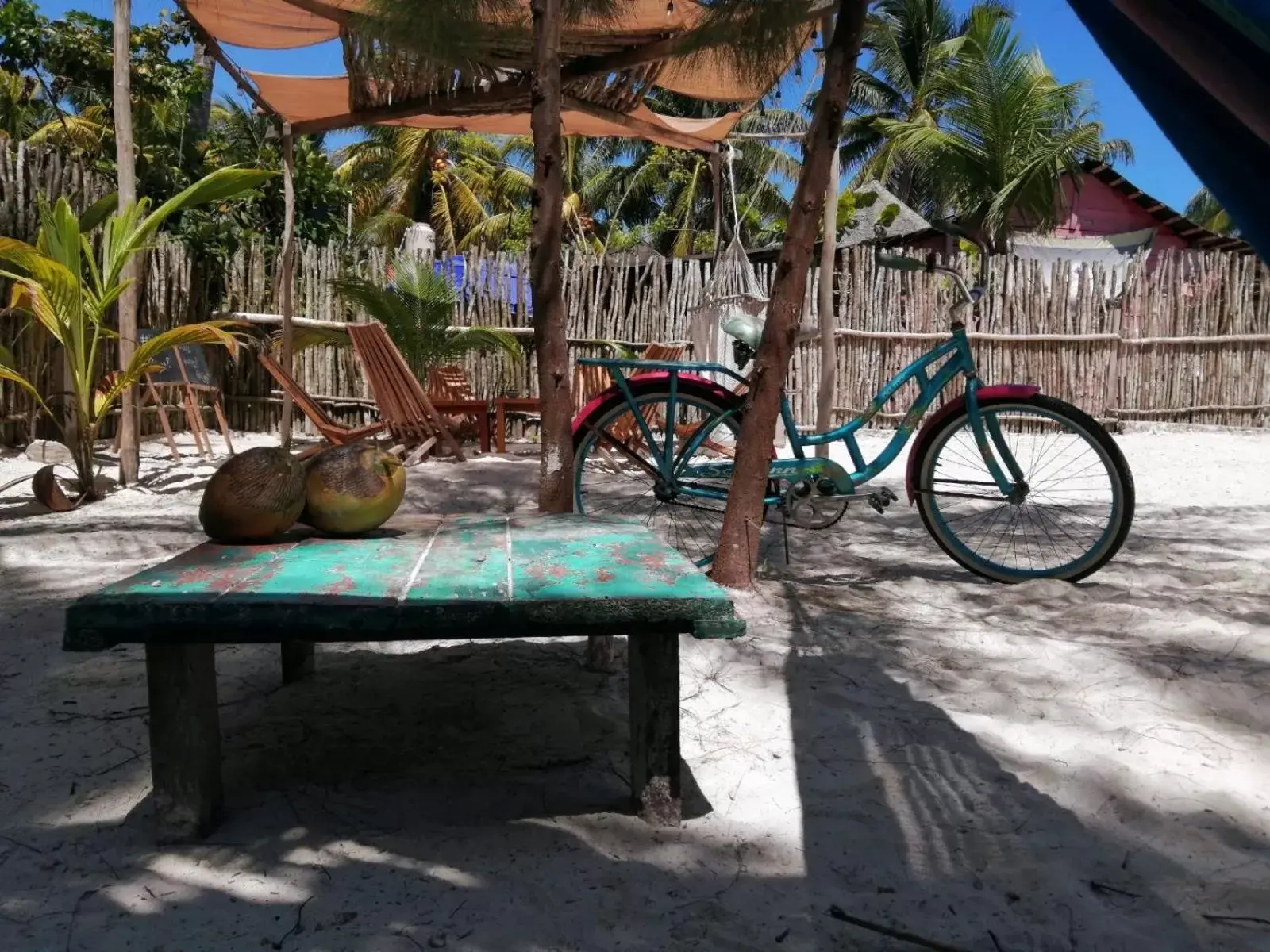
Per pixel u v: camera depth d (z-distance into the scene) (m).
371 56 4.64
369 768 2.17
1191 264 10.80
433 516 2.80
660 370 4.34
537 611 1.70
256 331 9.59
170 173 12.17
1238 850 1.86
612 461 6.92
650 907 1.65
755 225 25.84
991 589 3.78
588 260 9.75
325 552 2.13
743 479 3.65
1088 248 18.45
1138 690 2.64
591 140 27.91
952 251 17.31
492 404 8.21
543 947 1.53
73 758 2.20
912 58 25.89
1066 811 2.01
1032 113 16.78
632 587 1.79
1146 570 4.11
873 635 3.13
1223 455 8.30
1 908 1.62
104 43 12.19
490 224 24.94
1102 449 3.75
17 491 5.90
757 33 3.98
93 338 5.78
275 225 12.84
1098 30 1.20
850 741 2.34
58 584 3.80
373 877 1.72
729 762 2.23
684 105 22.17
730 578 3.67
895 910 1.65
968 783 2.13
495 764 2.19
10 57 11.70
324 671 2.82
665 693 1.92
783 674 2.79
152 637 1.65
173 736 1.82
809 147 3.46
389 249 9.92
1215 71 1.03
